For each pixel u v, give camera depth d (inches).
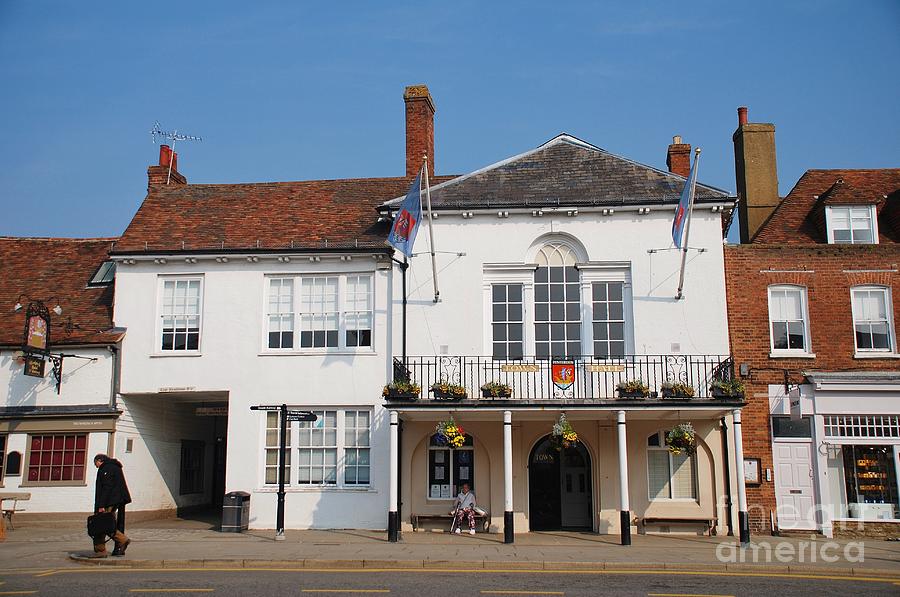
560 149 812.0
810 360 746.8
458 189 788.6
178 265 798.5
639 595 433.7
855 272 759.7
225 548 610.9
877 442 729.6
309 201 875.4
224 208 869.2
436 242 770.8
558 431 653.9
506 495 658.8
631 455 732.7
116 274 803.4
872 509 721.6
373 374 762.8
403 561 542.6
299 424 768.3
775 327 758.5
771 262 763.4
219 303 789.2
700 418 721.0
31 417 768.3
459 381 737.0
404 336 758.5
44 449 770.8
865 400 729.6
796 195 858.8
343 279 786.2
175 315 794.8
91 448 764.6
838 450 734.5
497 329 759.7
